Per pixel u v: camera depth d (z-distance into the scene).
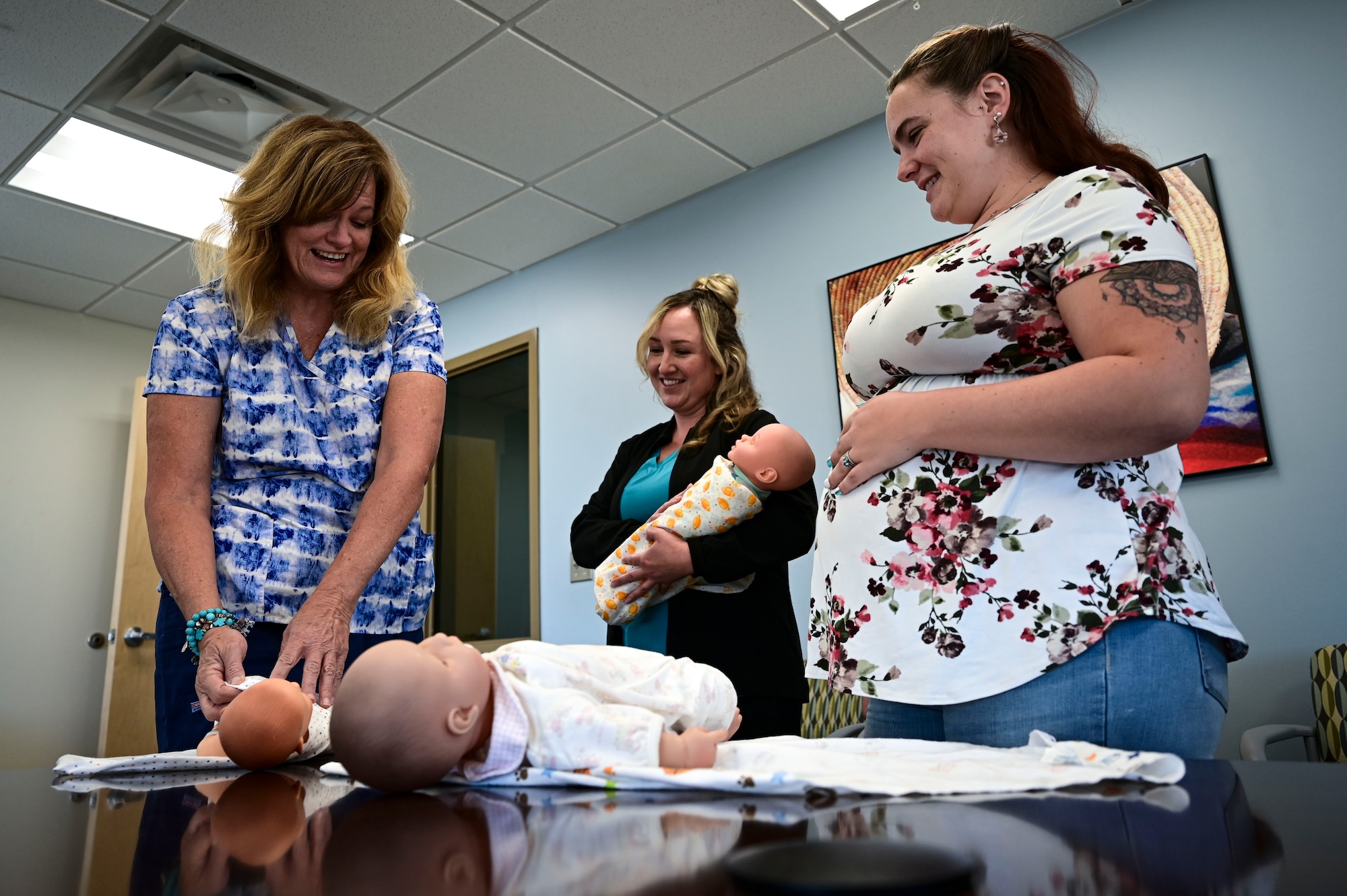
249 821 0.45
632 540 1.43
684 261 3.32
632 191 3.28
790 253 3.02
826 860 0.26
